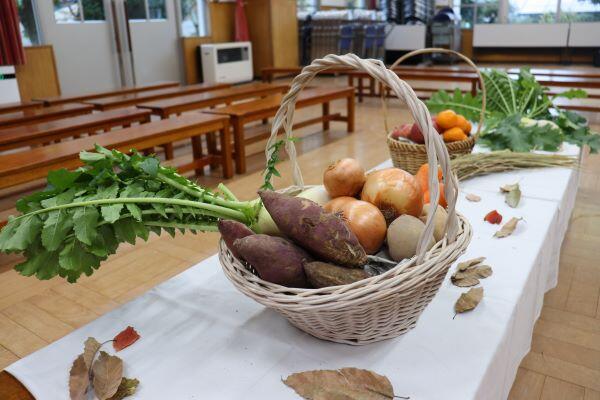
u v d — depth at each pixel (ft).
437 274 2.62
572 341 5.61
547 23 34.30
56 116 13.74
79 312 6.52
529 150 6.34
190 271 3.78
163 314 3.21
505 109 8.13
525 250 4.00
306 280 2.59
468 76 19.22
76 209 2.76
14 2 19.47
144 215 3.02
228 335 2.97
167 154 14.23
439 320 3.06
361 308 2.43
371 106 22.29
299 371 2.65
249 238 2.52
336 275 2.48
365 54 34.17
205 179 12.42
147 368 2.71
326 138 16.33
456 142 5.62
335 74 32.99
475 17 37.50
